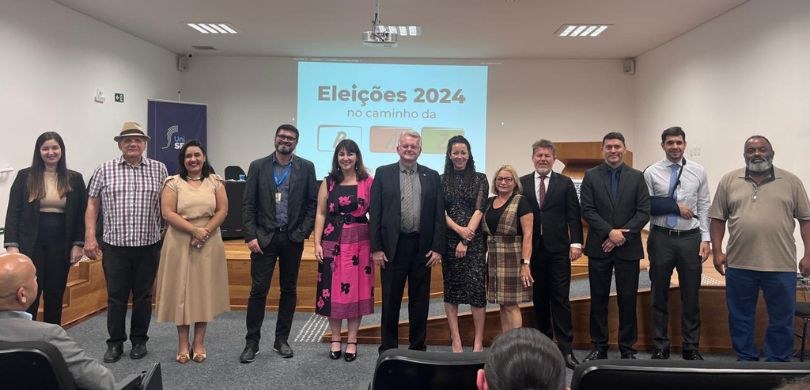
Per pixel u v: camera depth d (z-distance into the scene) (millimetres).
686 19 5559
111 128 6246
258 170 3059
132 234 2988
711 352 3287
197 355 3023
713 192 5543
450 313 3041
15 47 4680
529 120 7840
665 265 2939
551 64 7797
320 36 6598
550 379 789
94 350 3266
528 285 2918
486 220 3014
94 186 3027
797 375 1069
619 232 2891
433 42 6773
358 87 7586
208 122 8000
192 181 3008
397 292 2943
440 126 7617
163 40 6945
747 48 4879
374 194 2938
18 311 1373
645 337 3338
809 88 4004
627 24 5789
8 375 1176
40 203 2969
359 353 3229
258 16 5719
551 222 3033
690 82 6051
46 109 5105
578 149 4434
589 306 3406
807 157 4027
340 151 3020
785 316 2711
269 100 7973
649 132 7219
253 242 2990
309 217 3123
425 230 2883
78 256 3102
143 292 3094
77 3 5293
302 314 4191
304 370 2912
